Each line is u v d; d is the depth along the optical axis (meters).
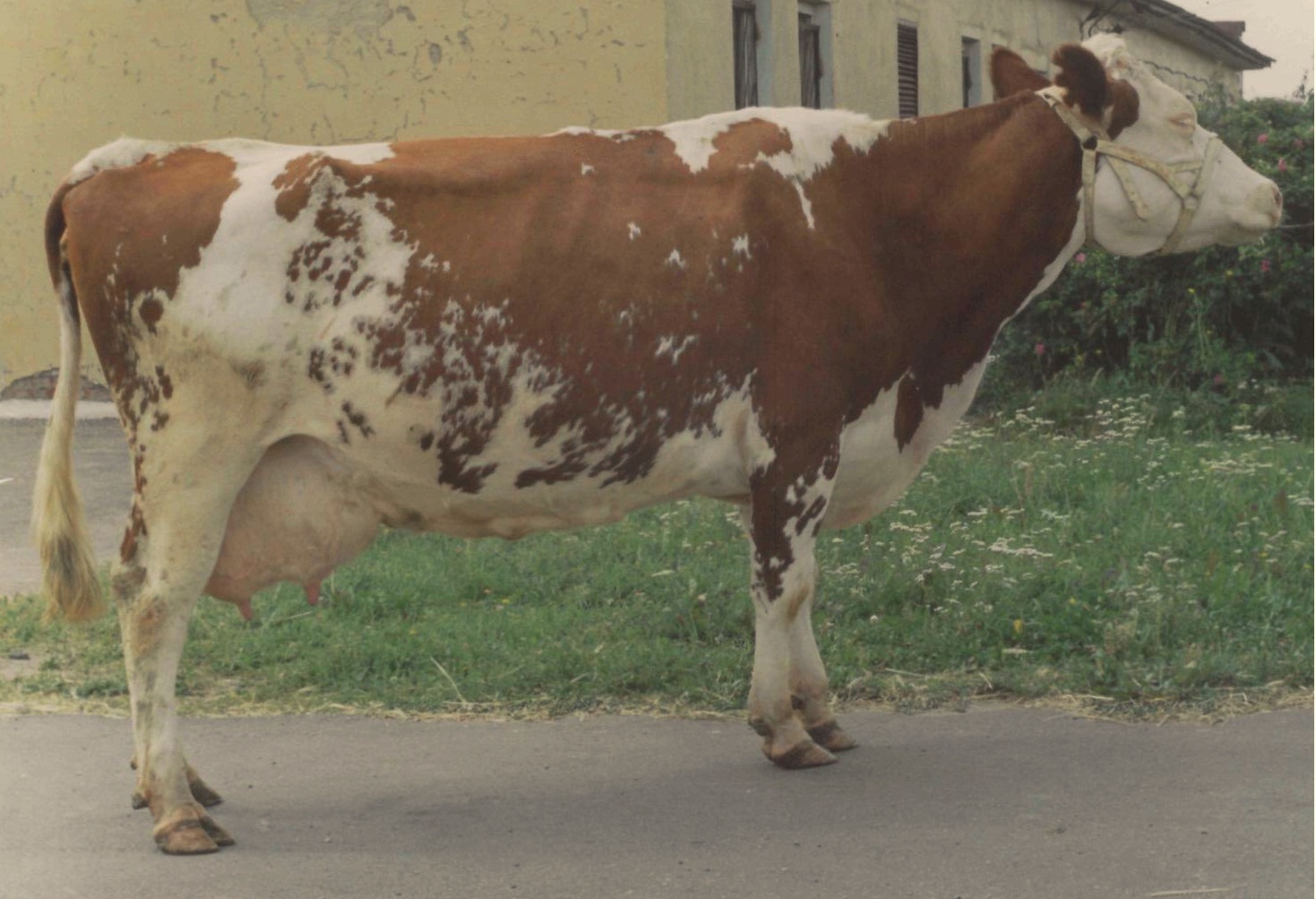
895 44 19.86
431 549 8.90
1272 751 5.66
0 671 6.86
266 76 15.62
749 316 5.32
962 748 5.80
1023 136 5.66
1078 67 5.62
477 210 5.11
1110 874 4.59
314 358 4.99
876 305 5.52
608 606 7.72
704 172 5.36
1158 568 7.85
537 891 4.55
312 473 5.14
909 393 5.77
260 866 4.77
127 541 5.09
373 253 5.00
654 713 6.30
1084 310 13.97
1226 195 5.78
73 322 5.23
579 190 5.22
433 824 5.12
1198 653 6.61
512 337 5.08
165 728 4.98
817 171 5.50
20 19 15.59
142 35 15.63
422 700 6.44
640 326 5.20
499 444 5.15
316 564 5.24
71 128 15.76
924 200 5.61
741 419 5.39
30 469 12.12
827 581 7.75
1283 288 13.63
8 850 4.91
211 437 4.97
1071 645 6.88
